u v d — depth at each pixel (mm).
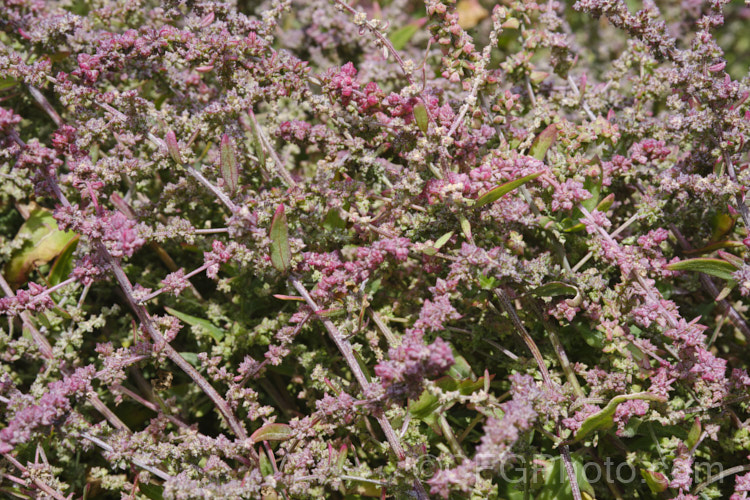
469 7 2400
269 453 1359
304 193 1522
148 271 1789
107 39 1484
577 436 1321
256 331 1620
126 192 1909
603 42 2459
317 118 1952
